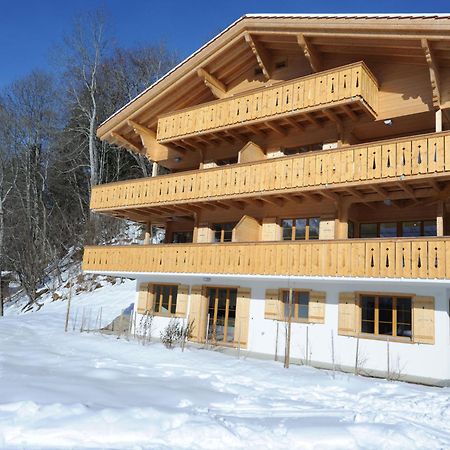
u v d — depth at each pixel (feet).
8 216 130.41
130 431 20.80
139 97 65.26
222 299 57.62
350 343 45.93
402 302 44.52
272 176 50.70
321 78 49.11
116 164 141.59
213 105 57.93
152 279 64.75
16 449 18.75
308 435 21.44
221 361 42.04
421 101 46.96
